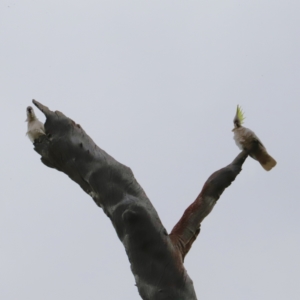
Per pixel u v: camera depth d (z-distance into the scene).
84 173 27.72
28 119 29.23
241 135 30.92
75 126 28.44
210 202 29.77
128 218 26.28
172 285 26.27
